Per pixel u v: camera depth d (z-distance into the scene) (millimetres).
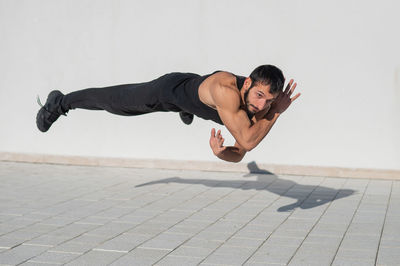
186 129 8656
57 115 5418
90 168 8758
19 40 9117
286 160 8336
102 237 5043
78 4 8828
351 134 8086
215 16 8344
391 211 6074
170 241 4930
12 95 9227
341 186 7473
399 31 7824
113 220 5652
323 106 8133
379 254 4566
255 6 8195
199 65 8453
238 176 8180
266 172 8367
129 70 8719
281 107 4445
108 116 8930
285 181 7816
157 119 8750
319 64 8078
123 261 4383
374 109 7992
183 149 8695
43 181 7680
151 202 6477
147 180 7824
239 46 8289
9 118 9273
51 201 6492
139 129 8836
